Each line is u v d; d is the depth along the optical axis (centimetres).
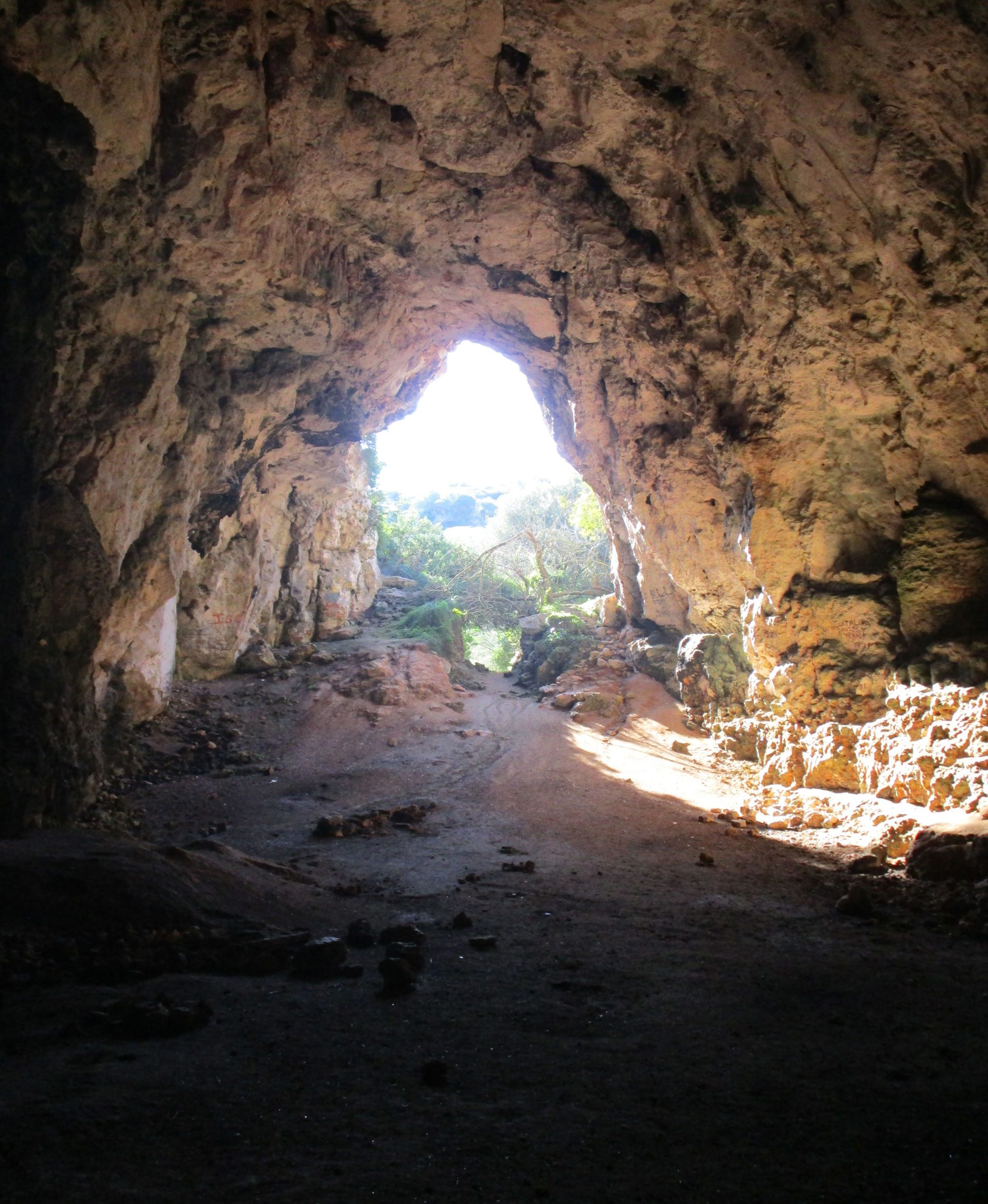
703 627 2122
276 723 1977
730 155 1225
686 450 1684
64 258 1103
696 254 1353
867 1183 362
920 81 948
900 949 702
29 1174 361
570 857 1054
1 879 718
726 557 1759
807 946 712
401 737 1884
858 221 1148
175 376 1360
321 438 2094
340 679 2241
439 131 1311
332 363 1823
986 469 1254
